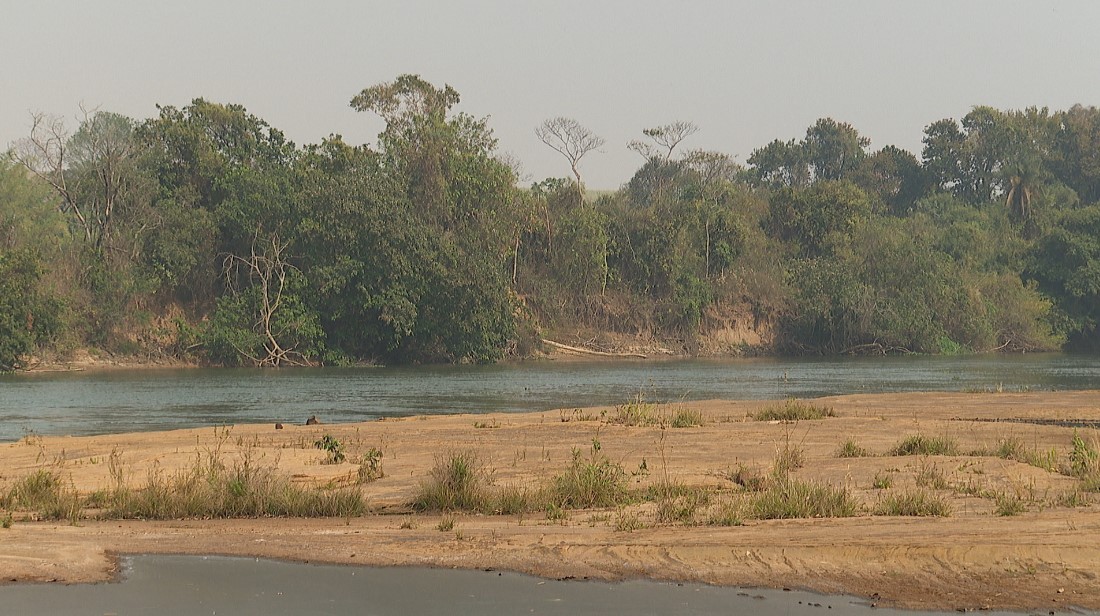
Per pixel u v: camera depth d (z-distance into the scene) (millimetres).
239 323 73562
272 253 75125
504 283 77875
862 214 108312
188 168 81688
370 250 73812
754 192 118062
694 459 23453
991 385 53625
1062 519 15289
